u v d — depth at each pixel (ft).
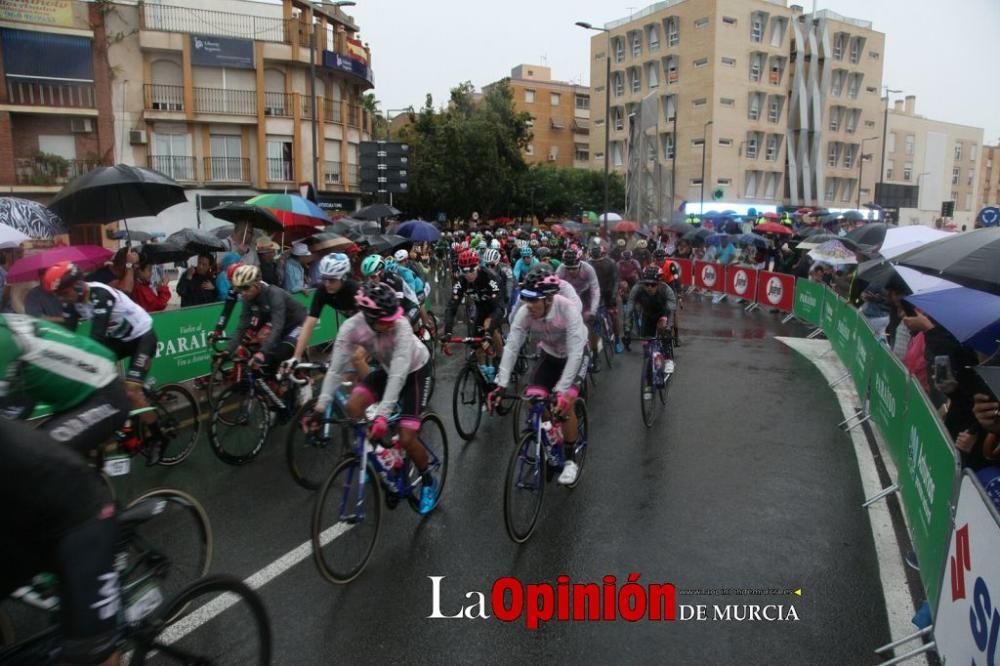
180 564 10.81
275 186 99.30
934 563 10.83
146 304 26.89
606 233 76.18
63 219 23.76
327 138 105.29
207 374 25.34
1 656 7.12
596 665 10.28
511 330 15.85
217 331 20.02
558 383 15.15
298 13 98.37
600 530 14.87
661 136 177.47
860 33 188.85
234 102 95.61
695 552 13.92
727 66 164.55
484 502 16.40
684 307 55.62
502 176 129.59
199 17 93.81
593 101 199.11
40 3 81.05
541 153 220.64
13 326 7.68
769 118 173.47
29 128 82.64
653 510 15.94
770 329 44.52
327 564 12.16
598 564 13.38
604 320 32.42
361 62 108.78
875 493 17.08
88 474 6.45
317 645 10.63
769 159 175.22
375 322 13.05
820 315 40.81
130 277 25.17
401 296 21.85
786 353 36.17
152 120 90.48
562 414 14.94
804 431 22.31
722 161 167.02
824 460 19.52
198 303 28.73
